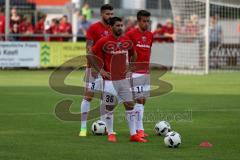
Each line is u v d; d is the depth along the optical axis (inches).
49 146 1483.8
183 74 3949.3
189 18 3993.6
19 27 4116.6
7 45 3978.8
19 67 4060.0
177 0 3978.8
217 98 2596.0
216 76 3801.7
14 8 4131.4
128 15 4906.5
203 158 1346.0
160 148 1470.2
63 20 4261.8
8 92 2778.1
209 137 1640.0
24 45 4015.8
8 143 1518.2
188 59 4015.8
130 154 1386.6
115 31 1579.7
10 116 2026.3
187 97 2620.6
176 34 4028.1
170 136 1477.6
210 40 4060.0
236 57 4128.9
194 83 3309.5
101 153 1396.4
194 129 1785.2
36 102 2411.4
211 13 4131.4
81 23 4291.3
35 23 4357.8
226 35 4239.7
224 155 1382.9
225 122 1929.1
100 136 1654.8
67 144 1517.0
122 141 1576.0
